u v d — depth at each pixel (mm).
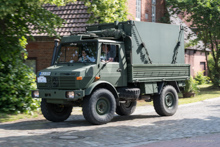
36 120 11461
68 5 18609
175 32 13211
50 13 11961
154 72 12094
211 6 24609
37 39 18047
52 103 11031
